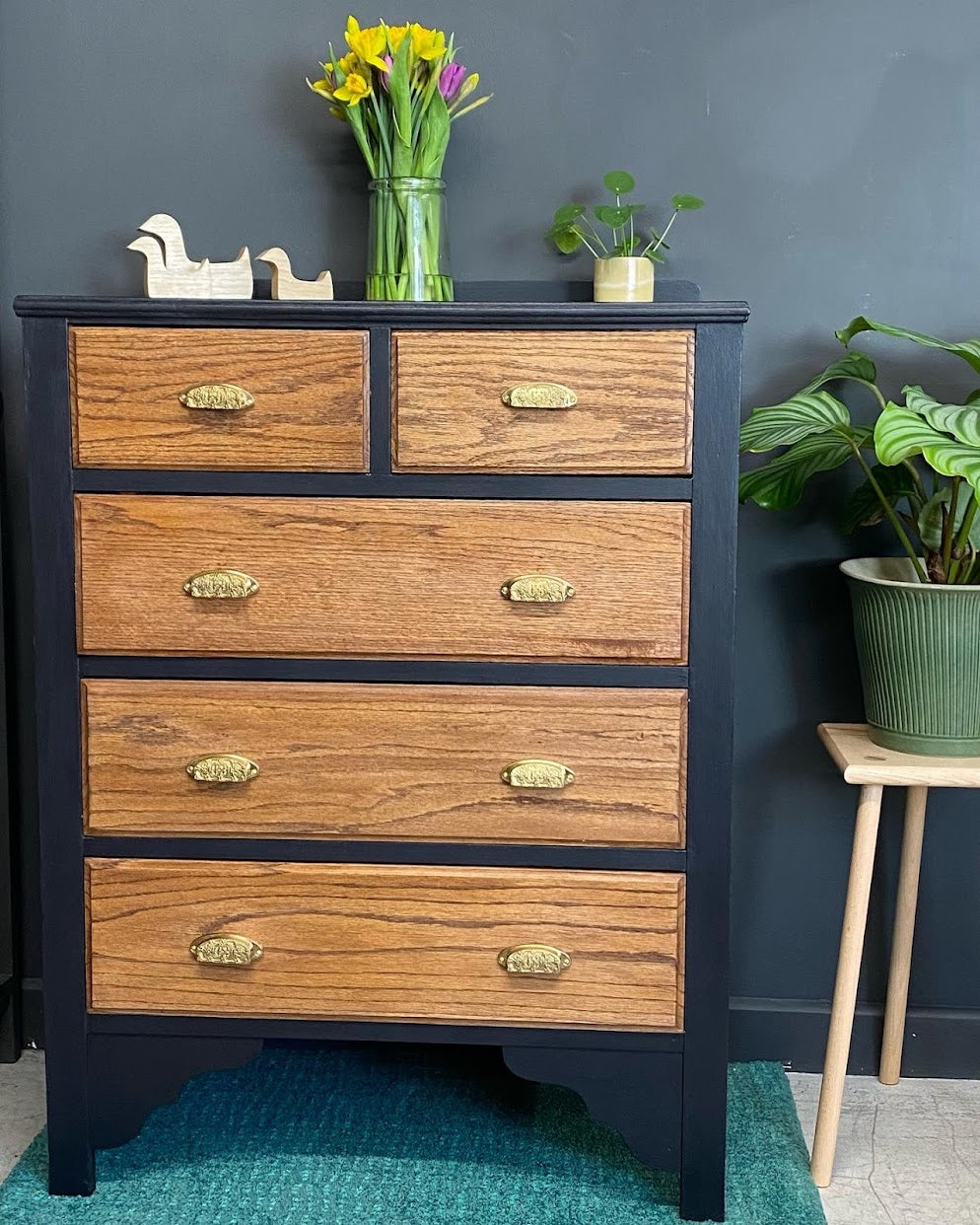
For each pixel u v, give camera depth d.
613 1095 1.56
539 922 1.53
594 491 1.47
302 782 1.53
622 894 1.52
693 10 1.84
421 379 1.46
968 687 1.62
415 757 1.52
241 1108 1.83
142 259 1.92
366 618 1.50
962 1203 1.61
